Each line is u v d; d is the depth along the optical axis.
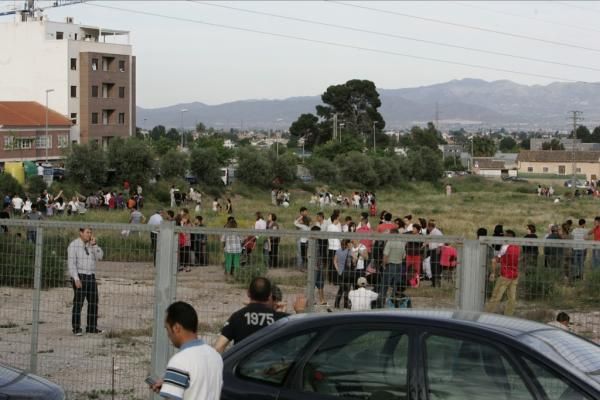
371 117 168.38
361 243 9.41
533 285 8.82
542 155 172.88
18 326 10.77
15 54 100.25
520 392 5.57
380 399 5.89
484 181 121.31
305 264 9.58
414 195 95.50
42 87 99.50
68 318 10.76
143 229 9.73
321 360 6.18
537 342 5.84
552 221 55.22
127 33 113.12
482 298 8.82
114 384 9.70
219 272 9.80
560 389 5.48
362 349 6.10
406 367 5.91
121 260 10.57
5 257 10.92
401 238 8.95
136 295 10.48
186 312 5.84
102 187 73.81
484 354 5.77
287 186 89.56
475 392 5.68
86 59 99.75
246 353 6.44
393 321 6.10
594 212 68.44
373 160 101.88
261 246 9.80
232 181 85.31
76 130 99.00
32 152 89.38
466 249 8.82
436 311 6.39
